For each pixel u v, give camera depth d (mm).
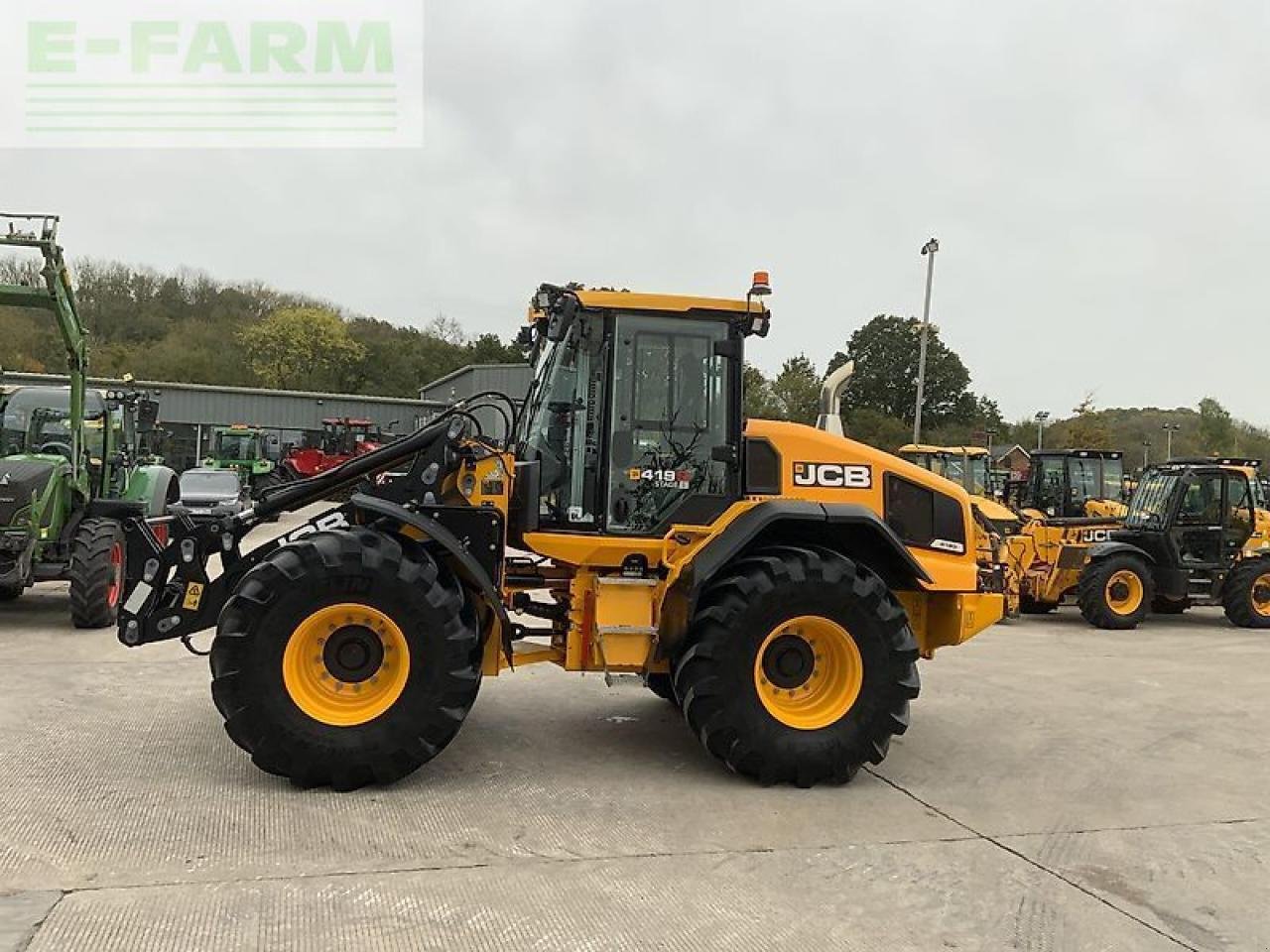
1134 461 54188
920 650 5512
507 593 5320
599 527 5023
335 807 4156
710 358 5133
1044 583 11672
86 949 2879
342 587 4332
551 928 3145
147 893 3268
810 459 5270
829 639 4793
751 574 4707
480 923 3158
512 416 5301
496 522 4820
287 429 41812
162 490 11477
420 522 4582
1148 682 7656
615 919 3225
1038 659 8703
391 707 4371
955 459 19578
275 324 59531
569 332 5098
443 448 4805
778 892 3484
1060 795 4727
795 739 4660
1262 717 6504
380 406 43562
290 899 3268
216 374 58875
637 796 4477
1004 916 3361
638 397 5074
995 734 5906
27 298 8234
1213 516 11359
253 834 3826
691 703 4652
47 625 8648
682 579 4770
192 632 4887
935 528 5418
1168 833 4238
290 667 4312
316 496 5098
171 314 66938
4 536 8031
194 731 5219
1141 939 3223
